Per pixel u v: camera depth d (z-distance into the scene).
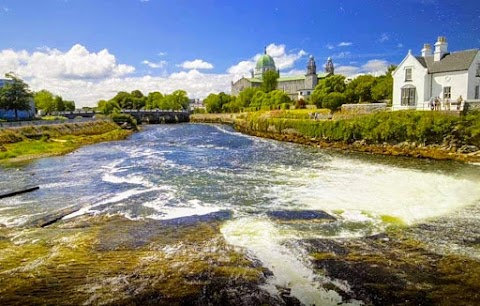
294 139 45.41
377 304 7.74
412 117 32.38
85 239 11.33
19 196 18.09
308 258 9.93
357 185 19.05
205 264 9.45
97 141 49.59
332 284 8.56
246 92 119.31
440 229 12.20
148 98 163.88
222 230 12.28
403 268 9.30
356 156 31.02
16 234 11.92
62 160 30.89
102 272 8.89
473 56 36.38
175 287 8.26
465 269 9.16
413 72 40.72
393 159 29.05
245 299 7.87
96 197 17.62
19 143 39.59
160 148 40.44
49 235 11.79
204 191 18.42
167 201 16.55
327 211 14.45
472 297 7.86
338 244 10.94
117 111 95.62
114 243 11.05
